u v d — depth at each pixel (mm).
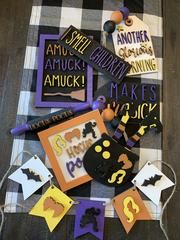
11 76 929
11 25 986
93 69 873
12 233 767
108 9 936
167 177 833
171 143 906
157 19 945
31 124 808
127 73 872
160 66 900
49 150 798
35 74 868
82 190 792
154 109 854
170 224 837
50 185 789
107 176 788
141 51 897
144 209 787
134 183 798
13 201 780
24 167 792
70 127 814
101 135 813
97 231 766
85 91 853
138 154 826
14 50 958
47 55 871
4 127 876
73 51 868
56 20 915
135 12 941
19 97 871
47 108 845
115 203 783
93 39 898
